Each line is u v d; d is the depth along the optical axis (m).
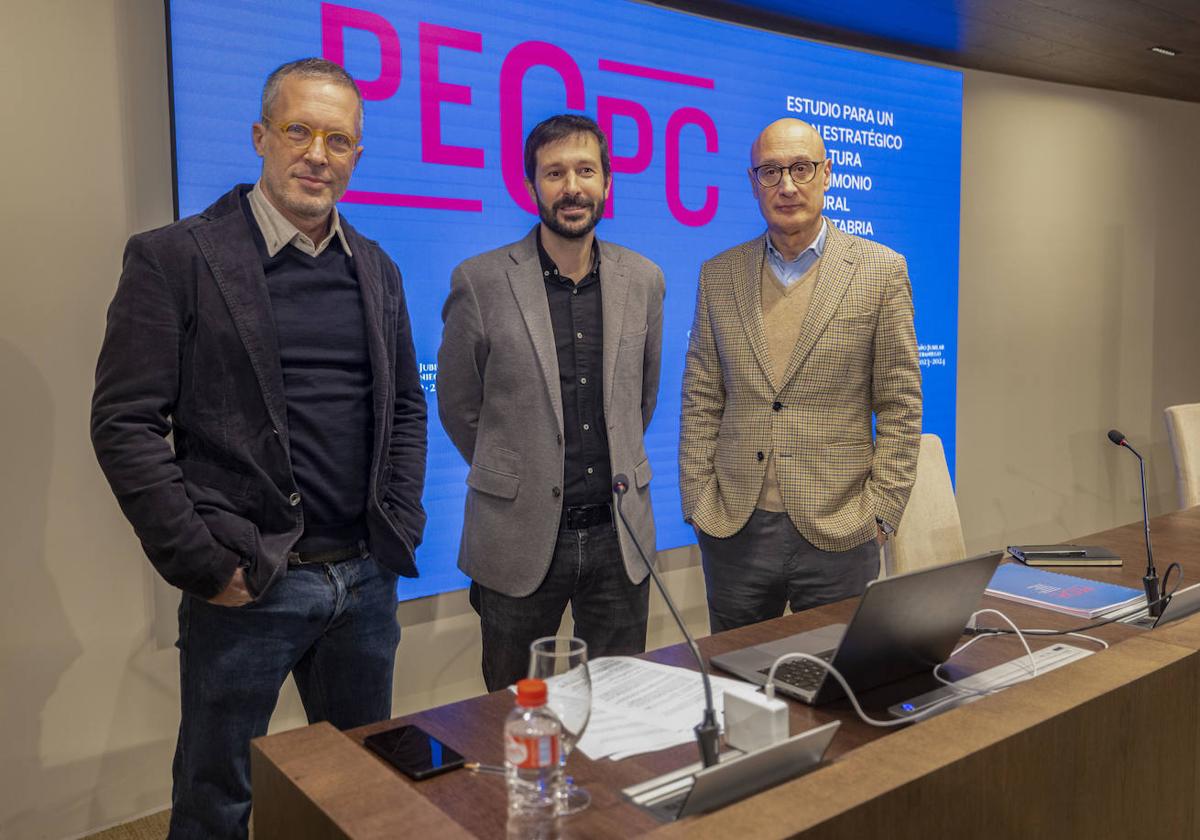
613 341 2.30
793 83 3.61
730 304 2.44
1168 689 1.43
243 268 1.76
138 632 2.48
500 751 1.29
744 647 1.69
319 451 1.84
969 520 4.52
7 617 2.29
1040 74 4.50
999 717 1.24
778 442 2.33
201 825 1.84
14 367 2.26
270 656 1.82
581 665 1.13
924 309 4.13
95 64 2.31
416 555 2.86
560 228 2.24
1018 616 1.85
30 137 2.24
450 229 2.85
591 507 2.31
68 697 2.38
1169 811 1.47
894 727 1.35
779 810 1.02
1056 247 4.79
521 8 2.92
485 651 2.37
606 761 1.25
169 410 1.75
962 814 1.15
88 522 2.39
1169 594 1.84
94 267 2.35
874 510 2.29
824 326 2.30
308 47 2.54
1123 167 5.09
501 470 2.28
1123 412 5.24
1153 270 5.33
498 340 2.27
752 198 3.54
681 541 3.44
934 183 4.11
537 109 2.99
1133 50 4.05
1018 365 4.66
